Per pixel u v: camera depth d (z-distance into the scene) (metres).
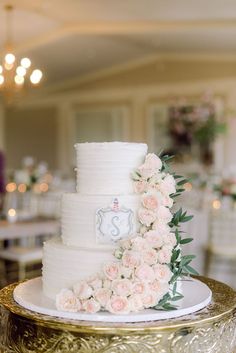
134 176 1.95
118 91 8.97
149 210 1.86
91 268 1.84
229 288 2.21
